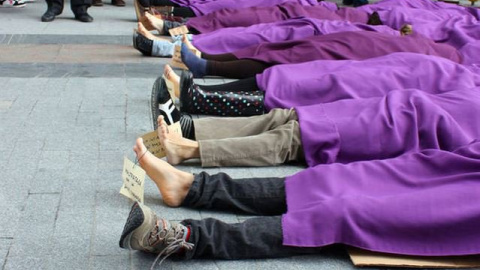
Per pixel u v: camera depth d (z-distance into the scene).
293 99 4.11
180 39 6.03
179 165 3.50
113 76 5.27
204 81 5.20
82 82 5.05
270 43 5.19
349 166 2.85
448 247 2.59
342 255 2.71
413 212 2.57
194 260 2.61
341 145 3.36
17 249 2.61
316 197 2.74
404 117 3.40
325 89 4.07
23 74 5.20
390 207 2.58
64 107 4.42
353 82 4.05
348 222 2.58
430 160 2.79
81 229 2.80
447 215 2.56
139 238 2.47
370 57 4.88
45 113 4.28
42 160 3.50
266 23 6.34
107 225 2.84
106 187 3.22
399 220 2.57
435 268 2.59
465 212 2.55
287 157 3.51
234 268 2.57
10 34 6.77
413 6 7.56
